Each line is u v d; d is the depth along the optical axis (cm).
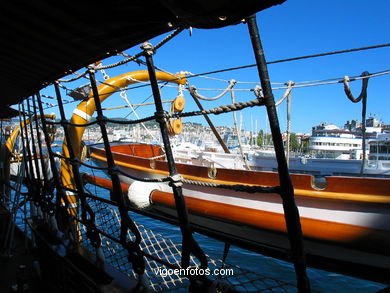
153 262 723
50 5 184
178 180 226
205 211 687
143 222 1352
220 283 235
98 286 269
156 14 177
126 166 1002
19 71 325
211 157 1162
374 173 895
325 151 2527
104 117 290
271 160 1089
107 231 701
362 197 536
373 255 510
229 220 657
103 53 246
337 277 870
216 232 226
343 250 538
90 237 353
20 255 439
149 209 778
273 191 177
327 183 579
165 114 229
